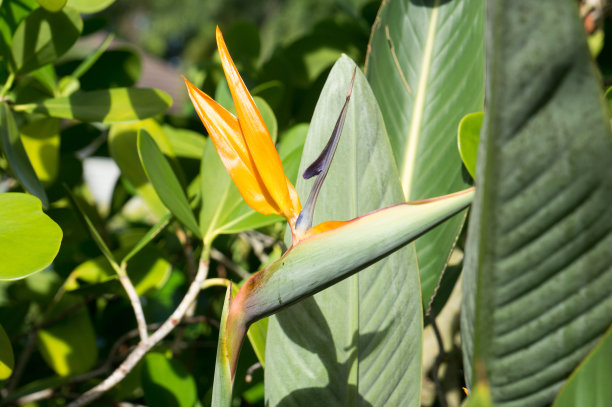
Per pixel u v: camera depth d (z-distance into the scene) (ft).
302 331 2.94
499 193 2.29
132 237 4.65
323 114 3.01
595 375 2.34
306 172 2.62
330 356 2.92
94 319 4.90
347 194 2.98
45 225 3.01
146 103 3.47
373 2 5.06
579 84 2.23
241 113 2.63
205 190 3.52
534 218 2.29
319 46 5.16
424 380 4.02
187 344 4.31
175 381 3.54
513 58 2.23
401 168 3.46
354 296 2.92
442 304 3.68
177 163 3.91
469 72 3.41
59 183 4.19
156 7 63.93
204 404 3.86
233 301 2.59
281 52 5.15
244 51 5.38
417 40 3.53
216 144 2.65
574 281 2.32
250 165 2.65
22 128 3.93
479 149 2.32
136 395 4.47
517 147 2.26
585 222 2.29
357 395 2.90
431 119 3.47
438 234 3.37
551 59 2.22
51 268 4.71
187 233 4.19
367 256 2.53
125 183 4.45
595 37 4.74
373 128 2.98
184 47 69.67
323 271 2.55
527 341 2.37
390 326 2.92
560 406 2.37
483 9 3.38
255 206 2.64
